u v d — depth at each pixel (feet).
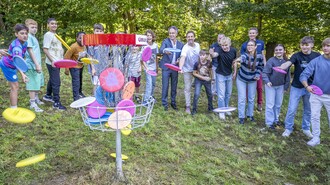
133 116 7.75
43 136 12.03
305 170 11.78
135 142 12.07
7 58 13.08
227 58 16.96
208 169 10.46
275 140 14.74
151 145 11.96
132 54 7.59
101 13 32.83
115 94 7.51
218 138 14.08
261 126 16.87
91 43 7.00
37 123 13.24
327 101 13.62
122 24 36.47
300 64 14.79
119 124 7.20
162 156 10.99
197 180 9.69
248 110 17.67
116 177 8.57
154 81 19.06
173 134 13.71
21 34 12.93
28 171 9.25
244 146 13.53
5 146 10.65
